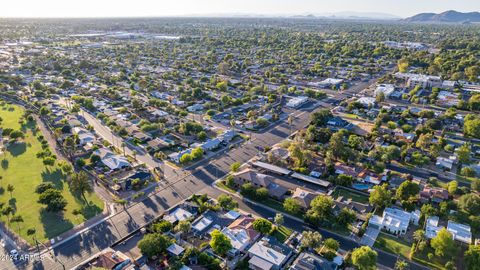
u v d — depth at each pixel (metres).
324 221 118.94
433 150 168.62
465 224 118.94
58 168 159.12
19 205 129.25
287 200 126.44
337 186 145.38
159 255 104.19
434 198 132.62
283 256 101.88
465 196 125.25
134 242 110.50
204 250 107.44
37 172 155.25
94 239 111.44
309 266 95.56
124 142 189.75
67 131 198.25
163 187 144.12
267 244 107.19
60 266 99.81
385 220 119.94
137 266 99.69
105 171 155.00
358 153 164.25
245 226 115.19
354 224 120.38
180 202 133.50
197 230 114.56
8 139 190.12
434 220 119.88
